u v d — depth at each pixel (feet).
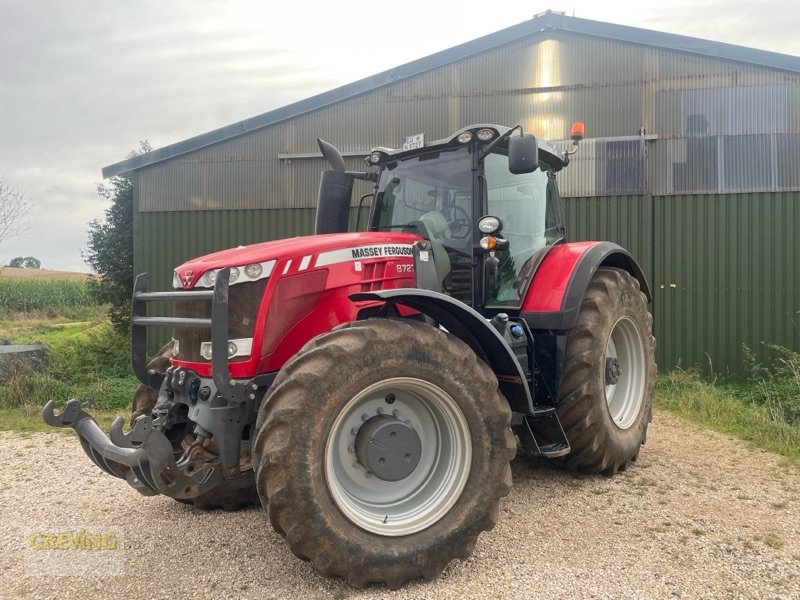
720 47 26.53
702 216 27.20
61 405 23.11
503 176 13.87
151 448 8.89
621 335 15.51
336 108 30.17
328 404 8.65
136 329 11.87
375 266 11.19
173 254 31.76
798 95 26.22
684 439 17.70
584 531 11.03
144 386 12.67
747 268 26.86
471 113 29.01
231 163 31.14
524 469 14.79
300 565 9.72
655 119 27.48
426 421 10.13
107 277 36.55
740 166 26.78
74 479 14.64
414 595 8.75
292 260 10.39
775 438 17.42
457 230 13.23
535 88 28.43
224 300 9.51
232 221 31.22
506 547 10.36
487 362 11.36
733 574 9.39
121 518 11.98
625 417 15.08
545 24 27.84
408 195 14.06
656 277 27.63
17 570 9.75
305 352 9.02
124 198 36.81
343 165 14.94
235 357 9.91
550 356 13.37
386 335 9.18
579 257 13.87
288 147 30.63
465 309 10.09
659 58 27.37
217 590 8.95
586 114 28.04
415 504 9.65
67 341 32.76
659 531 11.02
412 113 29.53
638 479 14.05
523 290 13.70
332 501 8.70
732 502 12.51
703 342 27.27
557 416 13.21
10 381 23.91
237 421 9.80
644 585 9.04
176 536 11.02
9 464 15.98
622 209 27.71
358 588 8.88
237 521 11.73
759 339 26.81
